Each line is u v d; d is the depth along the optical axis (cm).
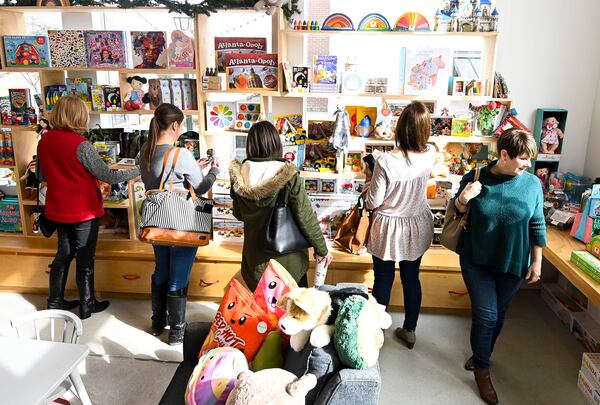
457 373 280
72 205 307
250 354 189
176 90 341
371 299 169
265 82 332
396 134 264
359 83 329
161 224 280
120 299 355
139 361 283
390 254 277
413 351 301
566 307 335
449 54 319
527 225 238
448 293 335
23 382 170
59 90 346
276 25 346
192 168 284
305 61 361
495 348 305
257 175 240
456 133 334
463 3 318
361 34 329
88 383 262
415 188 268
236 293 200
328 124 347
